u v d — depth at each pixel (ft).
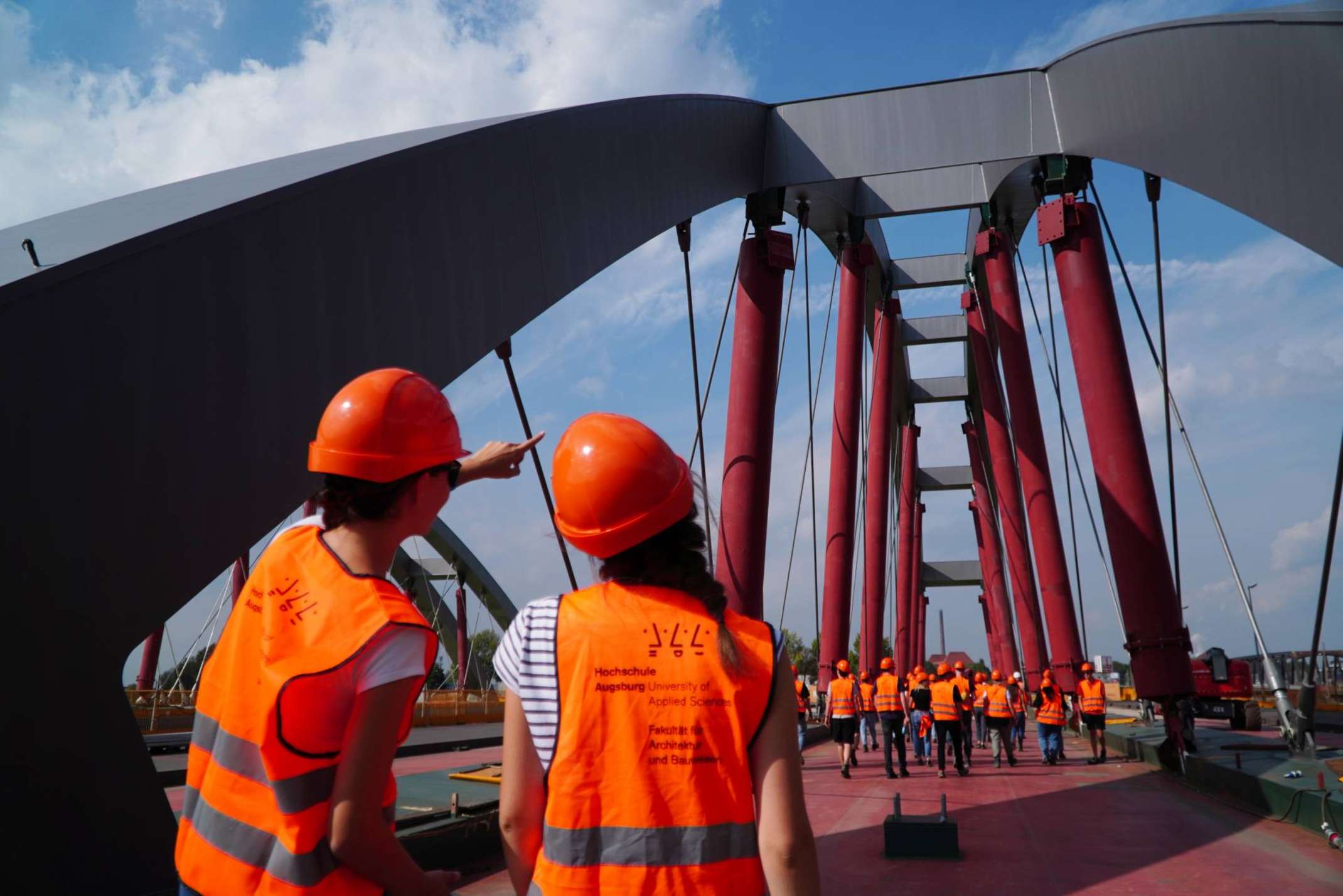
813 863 5.30
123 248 16.19
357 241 22.80
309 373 20.56
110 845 14.93
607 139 40.83
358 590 5.86
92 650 15.19
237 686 5.82
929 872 27.45
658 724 5.31
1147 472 57.31
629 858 5.12
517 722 5.62
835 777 57.26
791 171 67.46
